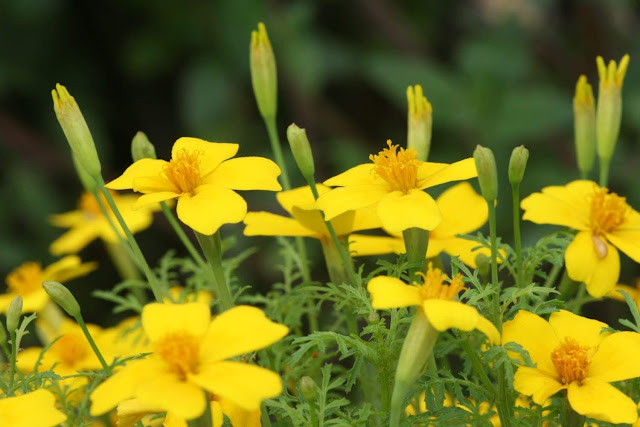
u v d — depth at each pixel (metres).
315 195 0.38
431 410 0.36
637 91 0.69
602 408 0.35
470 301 0.36
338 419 0.36
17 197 0.73
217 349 0.34
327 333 0.36
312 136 0.71
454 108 0.65
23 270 0.46
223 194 0.36
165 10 0.73
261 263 0.65
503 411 0.36
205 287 0.41
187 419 0.34
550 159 0.67
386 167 0.37
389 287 0.34
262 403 0.36
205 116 0.71
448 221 0.41
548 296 0.39
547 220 0.39
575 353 0.36
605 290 0.38
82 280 0.71
